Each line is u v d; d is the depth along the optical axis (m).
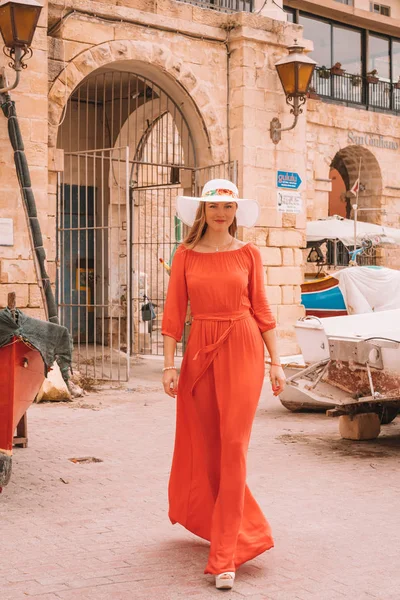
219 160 13.96
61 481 6.75
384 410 8.81
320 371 8.34
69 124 16.66
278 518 5.69
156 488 6.54
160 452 7.86
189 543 5.15
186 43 13.45
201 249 4.83
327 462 7.51
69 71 12.16
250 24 13.77
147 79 13.80
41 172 11.41
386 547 5.08
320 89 23.09
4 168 11.06
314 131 21.86
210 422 4.73
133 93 16.19
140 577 4.54
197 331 4.72
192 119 13.90
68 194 16.77
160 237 19.59
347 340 8.09
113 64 13.15
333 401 8.25
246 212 5.12
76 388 11.18
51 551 4.98
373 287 13.16
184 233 15.00
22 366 6.41
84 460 7.52
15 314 6.26
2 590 4.32
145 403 10.69
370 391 8.20
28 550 5.00
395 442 8.48
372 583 4.46
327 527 5.49
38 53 11.37
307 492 6.41
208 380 4.69
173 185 15.26
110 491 6.44
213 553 4.45
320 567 4.71
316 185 21.97
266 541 4.66
